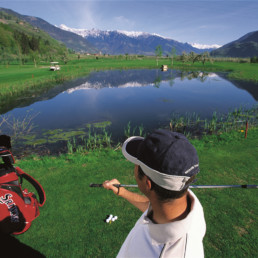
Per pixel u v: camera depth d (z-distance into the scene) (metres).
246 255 3.23
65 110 20.67
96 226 3.91
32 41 155.12
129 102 24.33
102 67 77.88
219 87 34.72
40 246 3.47
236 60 106.81
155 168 0.53
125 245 0.75
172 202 0.57
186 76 52.75
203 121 15.12
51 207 4.49
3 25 177.12
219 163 6.74
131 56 149.25
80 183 5.50
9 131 13.41
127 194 1.18
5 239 3.59
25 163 6.98
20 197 3.27
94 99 26.44
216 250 3.32
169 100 25.02
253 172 6.07
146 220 0.66
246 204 4.50
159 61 109.50
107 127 14.72
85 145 10.73
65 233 3.75
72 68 72.00
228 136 10.13
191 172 0.54
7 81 36.44
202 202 4.59
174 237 0.56
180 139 0.57
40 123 15.94
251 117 15.38
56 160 7.31
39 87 35.94
